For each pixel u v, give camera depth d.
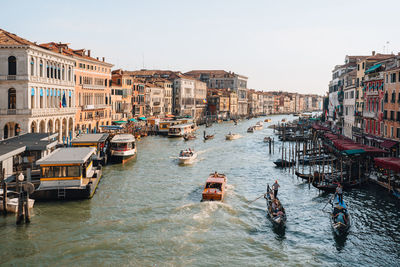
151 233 22.36
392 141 40.12
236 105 154.62
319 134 69.00
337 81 80.69
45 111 45.69
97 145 41.50
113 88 75.25
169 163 44.72
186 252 20.05
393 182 30.20
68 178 28.05
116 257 19.34
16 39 42.81
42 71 45.94
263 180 37.00
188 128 80.31
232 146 63.16
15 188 27.25
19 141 34.12
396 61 41.16
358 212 26.16
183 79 112.88
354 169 33.88
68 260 18.94
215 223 24.16
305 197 30.61
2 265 18.30
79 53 63.09
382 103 44.75
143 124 85.56
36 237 21.42
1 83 41.94
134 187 32.59
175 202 28.31
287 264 19.03
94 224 23.50
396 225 23.83
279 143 69.38
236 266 18.72
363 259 19.58
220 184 29.47
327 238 22.14
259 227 23.73
